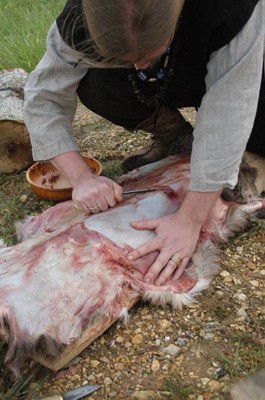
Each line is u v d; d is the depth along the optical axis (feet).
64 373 3.29
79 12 3.23
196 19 3.24
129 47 2.67
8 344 3.11
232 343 3.45
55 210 4.09
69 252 3.45
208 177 3.46
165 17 2.61
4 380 3.22
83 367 3.33
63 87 3.78
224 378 3.25
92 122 6.07
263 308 3.68
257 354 3.34
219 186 3.51
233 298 3.75
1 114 4.99
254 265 4.03
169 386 3.19
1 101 5.20
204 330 3.53
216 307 3.68
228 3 3.11
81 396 3.17
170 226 3.68
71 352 3.26
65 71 3.73
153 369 3.32
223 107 3.31
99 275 3.40
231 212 4.19
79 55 3.03
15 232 4.27
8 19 9.25
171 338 3.49
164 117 4.46
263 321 3.59
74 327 3.22
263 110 4.04
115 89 4.09
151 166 4.42
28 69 7.18
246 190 4.25
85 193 3.70
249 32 3.18
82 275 3.37
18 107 5.14
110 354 3.40
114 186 3.76
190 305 3.68
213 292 3.79
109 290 3.39
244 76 3.25
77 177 3.77
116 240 3.62
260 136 4.22
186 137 4.69
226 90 3.27
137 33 2.62
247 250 4.14
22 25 8.66
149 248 3.62
